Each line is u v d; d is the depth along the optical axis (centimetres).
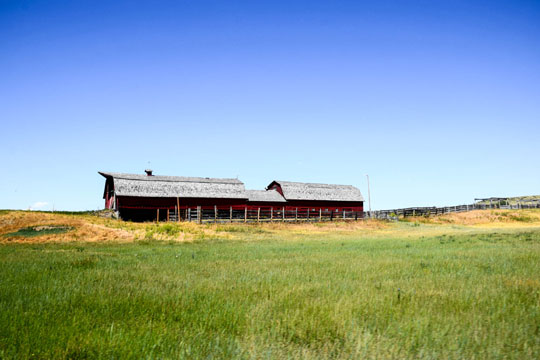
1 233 2962
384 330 559
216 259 1546
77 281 918
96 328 550
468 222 5831
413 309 670
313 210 6788
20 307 659
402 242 2523
